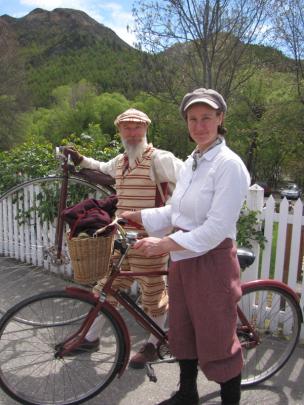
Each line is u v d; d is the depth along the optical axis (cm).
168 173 295
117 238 250
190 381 259
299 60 1505
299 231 343
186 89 1294
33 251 486
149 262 286
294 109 1816
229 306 228
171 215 250
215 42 1175
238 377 246
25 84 3988
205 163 226
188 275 231
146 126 303
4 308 392
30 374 285
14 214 508
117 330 262
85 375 281
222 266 226
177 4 1159
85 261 225
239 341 268
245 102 1886
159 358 277
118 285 295
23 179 498
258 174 3006
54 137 4706
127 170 307
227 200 213
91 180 357
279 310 344
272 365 302
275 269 357
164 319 308
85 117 4775
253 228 354
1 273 464
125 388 284
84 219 234
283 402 273
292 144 1939
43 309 267
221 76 1250
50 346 281
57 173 446
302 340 344
